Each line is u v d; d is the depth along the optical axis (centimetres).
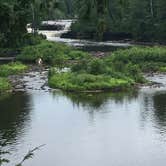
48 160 3303
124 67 6794
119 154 3431
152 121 4312
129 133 3944
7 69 7500
